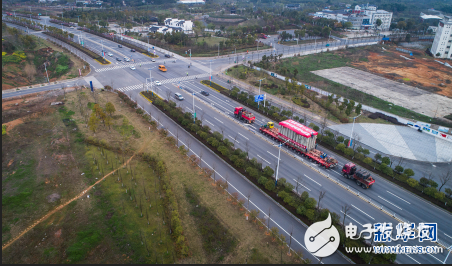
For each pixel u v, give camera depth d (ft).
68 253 143.23
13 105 296.71
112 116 283.79
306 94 368.27
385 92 386.11
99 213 169.07
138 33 647.15
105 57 479.00
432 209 184.55
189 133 264.31
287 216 173.99
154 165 213.05
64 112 285.64
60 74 407.23
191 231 158.40
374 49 599.98
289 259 144.05
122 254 144.66
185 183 196.65
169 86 378.53
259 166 213.66
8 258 140.15
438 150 255.70
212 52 536.83
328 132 261.65
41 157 216.33
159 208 175.01
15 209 169.07
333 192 196.75
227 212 173.06
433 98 369.91
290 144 245.24
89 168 207.62
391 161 233.55
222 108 323.16
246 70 447.01
